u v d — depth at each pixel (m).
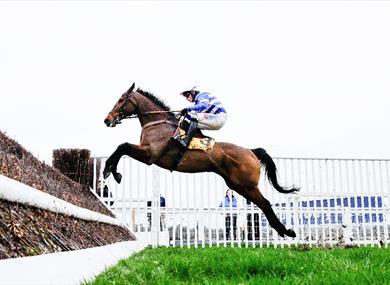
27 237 2.71
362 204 10.16
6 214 2.71
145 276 3.49
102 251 4.30
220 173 7.05
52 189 4.93
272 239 10.16
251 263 3.70
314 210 10.06
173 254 5.80
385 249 5.05
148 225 10.63
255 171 7.11
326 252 4.76
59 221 3.95
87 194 8.54
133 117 7.07
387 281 2.73
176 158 6.82
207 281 2.99
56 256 2.69
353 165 10.28
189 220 9.90
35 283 2.22
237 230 9.74
